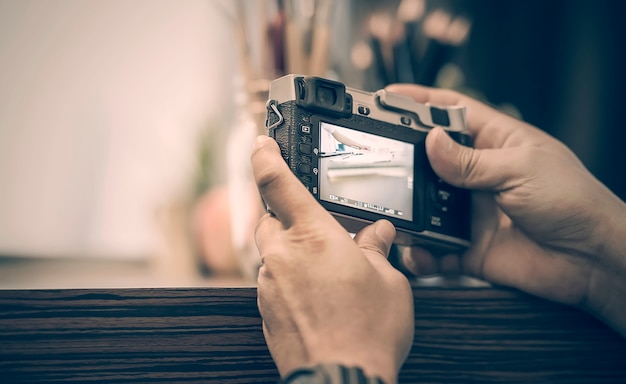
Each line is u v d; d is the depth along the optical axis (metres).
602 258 0.67
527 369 0.65
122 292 0.56
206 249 1.08
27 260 1.18
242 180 0.88
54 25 1.24
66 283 1.08
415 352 0.62
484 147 0.80
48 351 0.54
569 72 1.43
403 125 0.69
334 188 0.61
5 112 1.20
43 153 1.21
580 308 0.69
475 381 0.64
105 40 1.27
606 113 1.40
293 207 0.53
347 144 0.63
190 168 1.25
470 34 1.42
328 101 0.63
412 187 0.68
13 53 1.21
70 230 1.21
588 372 0.67
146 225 1.24
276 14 0.90
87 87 1.25
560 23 1.45
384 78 0.99
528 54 1.45
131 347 0.55
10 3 1.22
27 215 1.19
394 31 0.99
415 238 0.69
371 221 0.63
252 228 0.87
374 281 0.51
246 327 0.58
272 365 0.59
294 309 0.51
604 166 1.39
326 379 0.44
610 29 1.41
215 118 1.27
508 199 0.69
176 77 1.30
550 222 0.68
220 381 0.57
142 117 1.27
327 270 0.51
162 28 1.30
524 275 0.72
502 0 1.44
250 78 0.88
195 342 0.57
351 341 0.48
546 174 0.67
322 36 0.90
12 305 0.54
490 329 0.65
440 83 1.11
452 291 0.64
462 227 0.72
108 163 1.24
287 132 0.60
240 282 1.04
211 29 1.32
